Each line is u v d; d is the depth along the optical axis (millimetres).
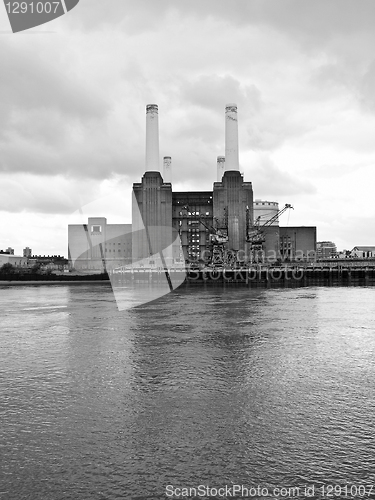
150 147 183750
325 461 15438
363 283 140375
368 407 21031
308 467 15016
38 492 13508
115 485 13883
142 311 63125
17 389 24531
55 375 27562
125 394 23375
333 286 137750
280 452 16125
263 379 26078
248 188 186875
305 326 46812
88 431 18219
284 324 48375
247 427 18516
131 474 14562
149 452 16156
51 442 17125
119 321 52438
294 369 28391
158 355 32875
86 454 16078
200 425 18781
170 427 18578
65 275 162125
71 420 19531
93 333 43844
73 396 23125
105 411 20688
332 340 38562
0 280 168500
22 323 52438
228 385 24891
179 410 20719
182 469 14898
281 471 14742
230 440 17172
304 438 17391
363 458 15664
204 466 15102
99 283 156000
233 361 30719
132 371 28266
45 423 19172
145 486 13820
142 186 182250
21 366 30094
